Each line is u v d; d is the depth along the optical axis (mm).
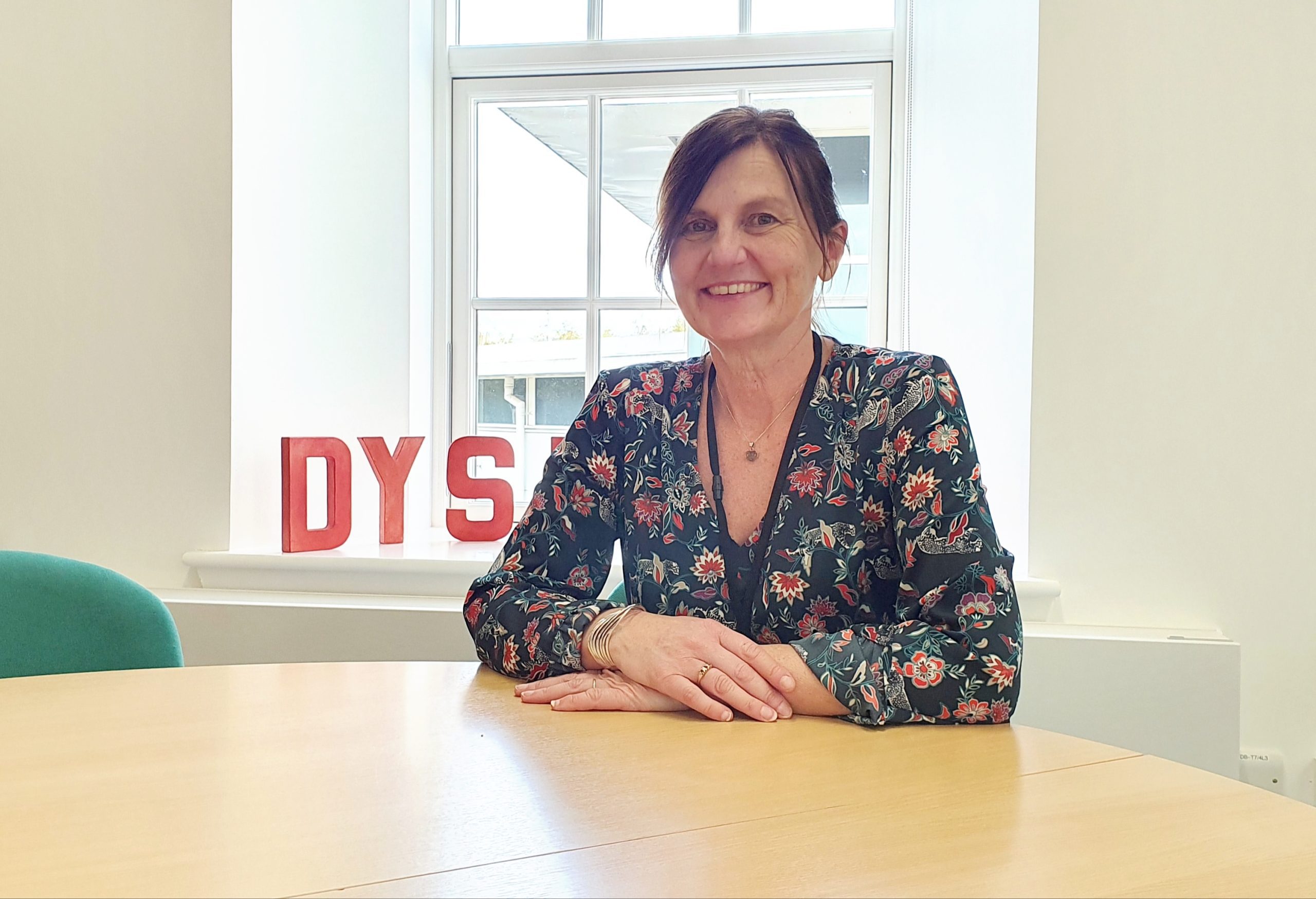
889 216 2139
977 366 1803
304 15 1943
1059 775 742
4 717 897
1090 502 1546
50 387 1851
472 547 1955
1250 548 1523
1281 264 1511
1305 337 1508
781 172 1017
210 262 1797
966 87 1817
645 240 2211
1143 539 1539
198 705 942
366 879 555
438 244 2240
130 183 1817
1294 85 1504
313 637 1695
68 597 1243
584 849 599
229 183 1786
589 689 939
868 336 2168
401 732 850
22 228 1850
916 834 625
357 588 1805
